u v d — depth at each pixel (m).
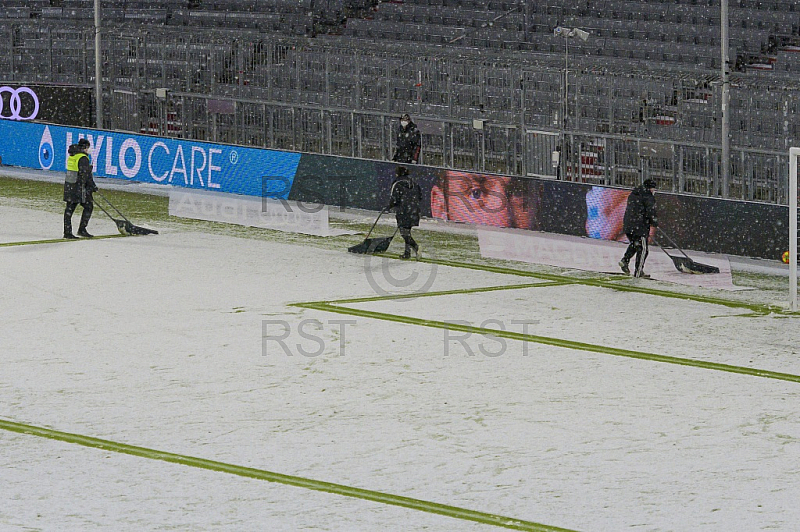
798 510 34.94
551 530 33.50
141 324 57.22
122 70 105.31
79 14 134.25
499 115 95.44
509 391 47.03
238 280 66.88
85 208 77.88
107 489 36.59
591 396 46.41
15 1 137.88
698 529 33.56
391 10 127.81
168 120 104.62
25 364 50.44
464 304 61.94
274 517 34.41
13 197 92.06
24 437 41.34
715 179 83.44
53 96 107.00
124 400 45.59
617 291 65.69
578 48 115.38
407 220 72.75
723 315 60.47
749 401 45.84
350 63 101.56
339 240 78.50
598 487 36.78
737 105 87.19
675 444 40.78
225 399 45.78
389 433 41.91
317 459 39.25
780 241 71.88
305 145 100.31
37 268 69.31
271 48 103.00
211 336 55.06
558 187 80.38
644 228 68.56
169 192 94.38
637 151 86.81
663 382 48.41
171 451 40.00
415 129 90.69
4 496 35.94
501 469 38.38
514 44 118.75
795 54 107.69
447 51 115.88
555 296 64.12
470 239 79.56
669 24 114.75
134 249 74.88
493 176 82.94
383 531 33.44
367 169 86.88
